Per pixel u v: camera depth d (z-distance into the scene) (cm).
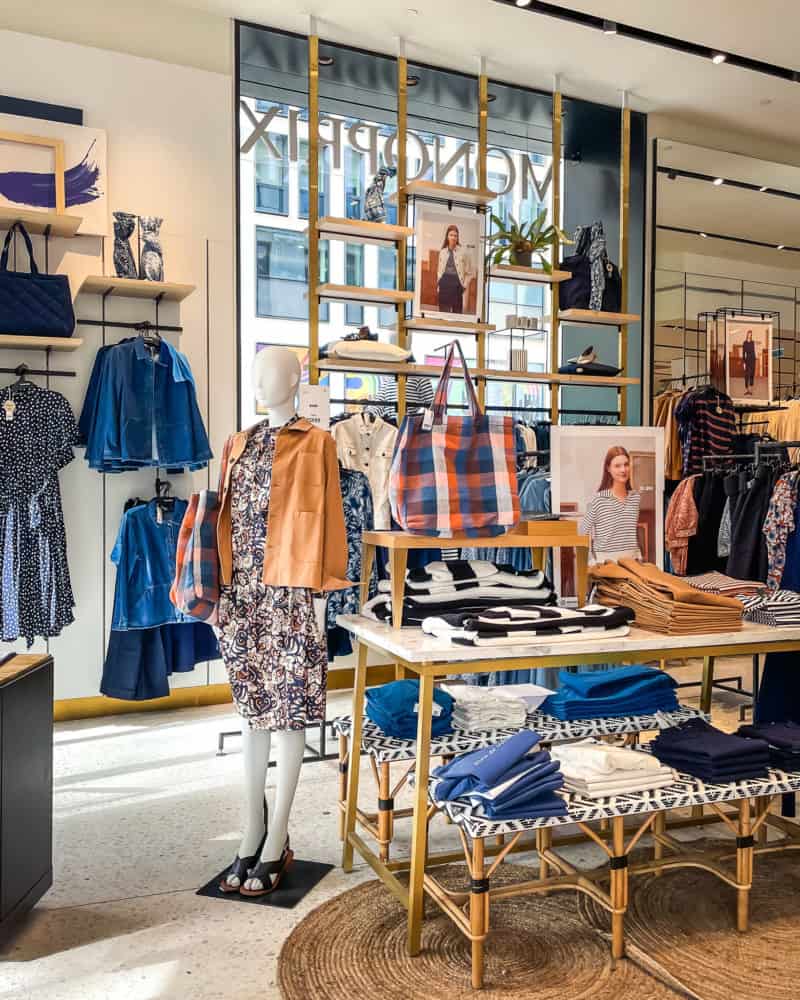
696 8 492
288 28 520
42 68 478
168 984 229
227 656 275
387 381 568
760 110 649
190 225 516
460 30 519
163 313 507
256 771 284
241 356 545
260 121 574
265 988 227
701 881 292
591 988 229
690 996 224
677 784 252
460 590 288
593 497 373
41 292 450
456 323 541
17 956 242
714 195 686
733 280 693
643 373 657
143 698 482
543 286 645
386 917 266
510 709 286
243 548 275
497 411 618
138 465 475
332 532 275
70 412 459
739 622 296
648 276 659
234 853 314
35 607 449
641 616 297
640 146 653
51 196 476
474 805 231
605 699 298
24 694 254
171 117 509
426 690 246
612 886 242
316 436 276
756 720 352
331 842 322
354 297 527
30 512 448
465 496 280
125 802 366
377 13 500
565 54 550
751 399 690
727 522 573
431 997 224
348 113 603
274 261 579
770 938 253
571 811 233
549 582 301
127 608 464
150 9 503
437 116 624
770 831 343
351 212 604
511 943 251
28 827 257
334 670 565
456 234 547
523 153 664
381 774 297
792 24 511
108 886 287
